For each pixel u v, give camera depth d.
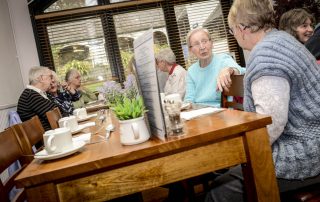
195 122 1.06
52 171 0.78
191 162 0.87
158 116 0.88
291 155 1.01
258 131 0.90
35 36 4.18
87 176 0.81
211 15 4.61
